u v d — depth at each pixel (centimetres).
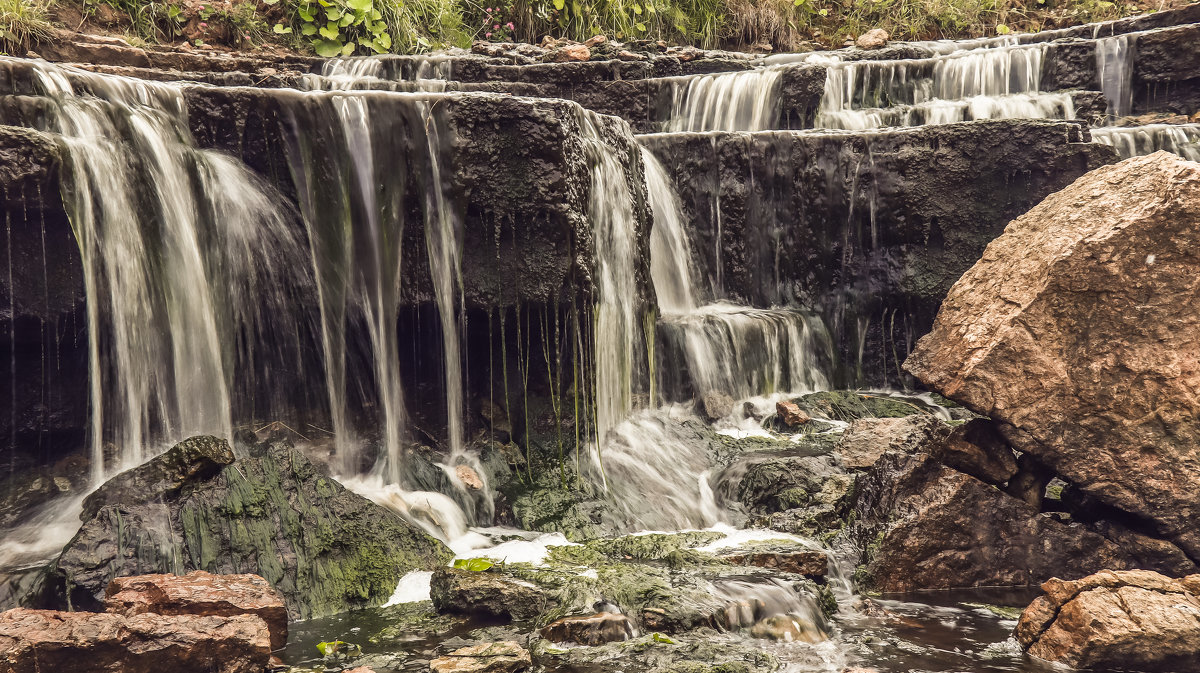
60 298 562
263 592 459
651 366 784
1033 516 579
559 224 663
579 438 688
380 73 1070
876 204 902
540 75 1084
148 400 596
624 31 1309
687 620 463
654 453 715
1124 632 430
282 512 531
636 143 840
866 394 884
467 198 657
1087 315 558
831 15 1473
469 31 1262
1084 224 561
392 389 672
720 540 589
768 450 717
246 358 641
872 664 438
